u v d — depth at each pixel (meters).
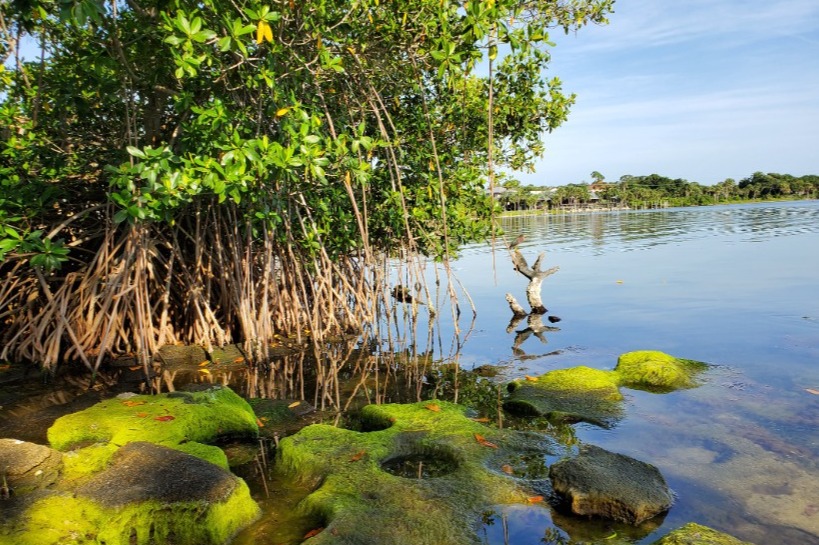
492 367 8.07
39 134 7.98
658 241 29.17
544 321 11.29
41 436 5.40
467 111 9.90
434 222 9.44
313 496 4.03
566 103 10.97
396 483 4.17
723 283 15.09
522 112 10.55
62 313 7.67
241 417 5.50
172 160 5.61
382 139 8.15
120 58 6.67
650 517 3.86
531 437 5.10
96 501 3.65
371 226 9.70
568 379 6.73
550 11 8.59
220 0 5.29
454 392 6.94
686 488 4.28
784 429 5.36
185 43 4.93
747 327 9.88
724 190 104.94
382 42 7.02
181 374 7.78
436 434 5.13
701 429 5.41
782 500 4.08
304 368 8.20
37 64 8.20
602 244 28.36
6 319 8.65
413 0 6.47
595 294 14.23
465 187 9.43
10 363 7.84
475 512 3.86
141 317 7.65
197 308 8.52
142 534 3.55
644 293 14.04
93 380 7.37
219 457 4.55
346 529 3.55
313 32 6.16
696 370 7.32
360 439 5.00
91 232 8.60
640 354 7.49
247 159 5.82
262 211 7.85
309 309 9.75
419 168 9.03
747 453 4.87
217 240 8.74
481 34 5.41
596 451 4.53
